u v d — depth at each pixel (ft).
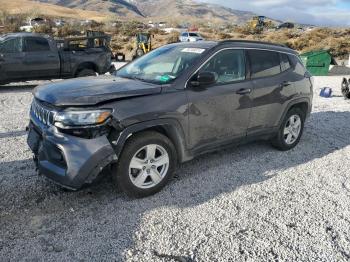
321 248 11.04
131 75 15.83
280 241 11.30
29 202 13.09
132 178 13.23
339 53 102.58
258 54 17.24
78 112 11.88
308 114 20.34
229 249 10.84
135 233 11.46
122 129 12.42
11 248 10.55
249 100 16.39
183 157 14.67
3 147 18.99
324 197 14.26
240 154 18.67
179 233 11.55
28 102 32.22
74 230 11.51
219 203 13.50
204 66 14.87
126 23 343.46
